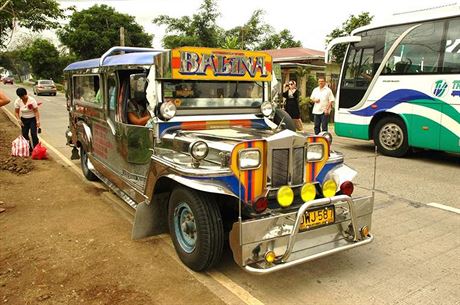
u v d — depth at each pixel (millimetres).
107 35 33062
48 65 49500
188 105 4707
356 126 10375
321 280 3797
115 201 6000
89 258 4168
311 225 3586
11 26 15297
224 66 4602
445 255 4289
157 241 4555
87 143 6617
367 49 9969
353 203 3730
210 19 30625
